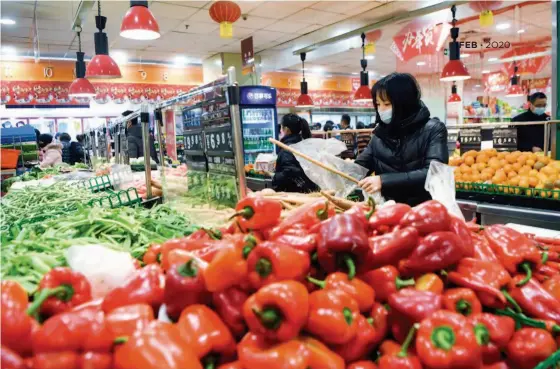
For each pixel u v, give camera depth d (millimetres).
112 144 6371
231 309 914
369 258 1003
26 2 6363
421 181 2445
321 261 1009
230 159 1924
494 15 8203
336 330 854
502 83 14203
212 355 868
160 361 711
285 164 3820
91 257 1169
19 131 6328
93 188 4062
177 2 6773
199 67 12648
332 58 12344
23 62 10164
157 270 1033
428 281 1040
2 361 728
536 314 1037
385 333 982
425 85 12047
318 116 15773
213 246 1145
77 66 7191
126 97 11609
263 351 823
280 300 815
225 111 1899
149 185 3285
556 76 3977
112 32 8336
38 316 897
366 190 2418
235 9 5574
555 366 891
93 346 770
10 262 1305
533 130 5035
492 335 950
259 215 1213
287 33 9227
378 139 2828
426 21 7812
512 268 1156
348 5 7348
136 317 849
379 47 10891
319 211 1274
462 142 4594
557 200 3020
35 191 3363
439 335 854
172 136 2812
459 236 1180
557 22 3918
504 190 3373
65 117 11336
